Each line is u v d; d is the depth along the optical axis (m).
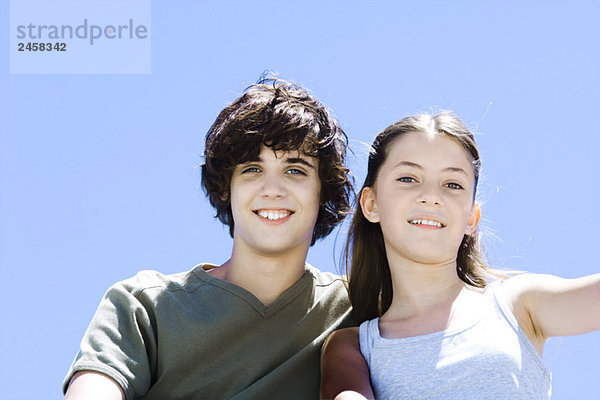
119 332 2.77
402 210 2.83
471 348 2.62
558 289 2.65
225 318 2.82
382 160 2.97
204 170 3.12
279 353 2.82
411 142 2.92
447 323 2.72
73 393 2.56
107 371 2.64
